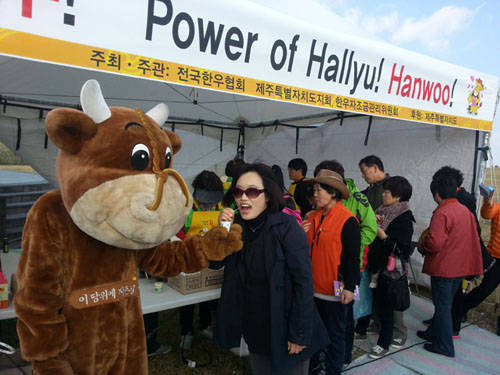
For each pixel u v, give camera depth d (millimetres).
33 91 4156
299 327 1773
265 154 6867
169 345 3215
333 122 5730
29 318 1144
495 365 3154
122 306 1353
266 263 1821
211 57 1833
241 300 1923
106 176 1151
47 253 1174
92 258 1274
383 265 3012
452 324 3518
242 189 1842
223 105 5250
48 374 1149
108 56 1534
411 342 3520
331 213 2453
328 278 2400
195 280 2412
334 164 2936
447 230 3105
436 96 3178
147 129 1292
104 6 1516
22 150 4652
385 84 2727
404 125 4891
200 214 2668
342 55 2400
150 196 1185
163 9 1658
